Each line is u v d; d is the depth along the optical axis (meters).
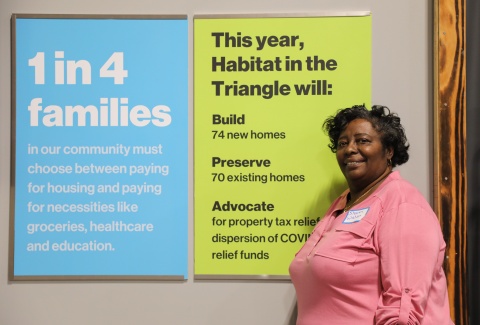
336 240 1.52
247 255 1.95
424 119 1.95
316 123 1.94
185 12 1.97
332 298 1.51
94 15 1.96
